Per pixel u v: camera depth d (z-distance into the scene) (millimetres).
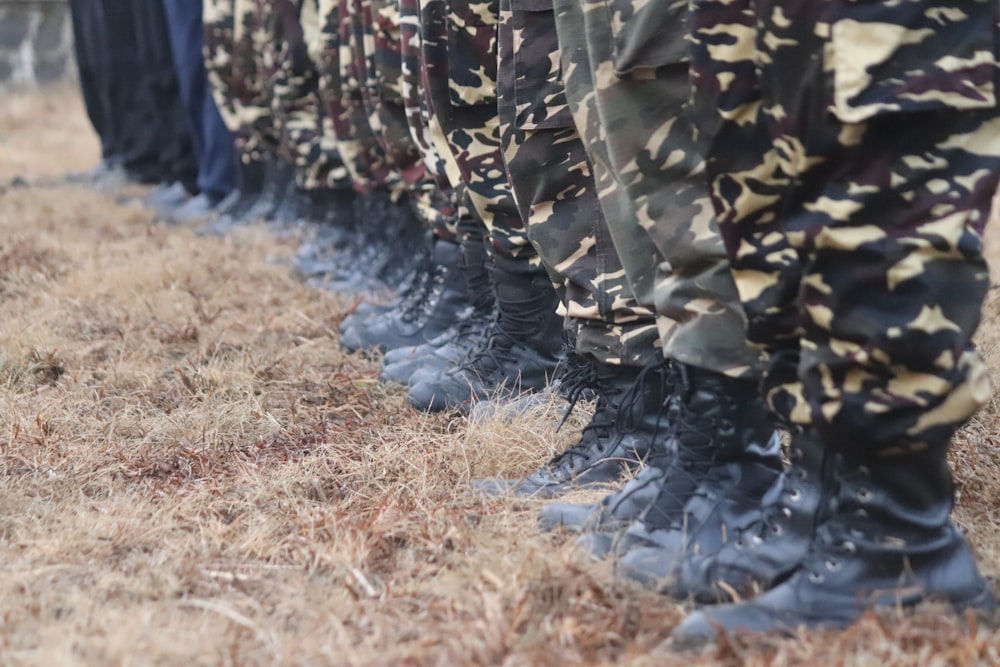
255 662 1801
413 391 3156
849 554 1830
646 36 1985
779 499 1959
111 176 7805
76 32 8109
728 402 2072
